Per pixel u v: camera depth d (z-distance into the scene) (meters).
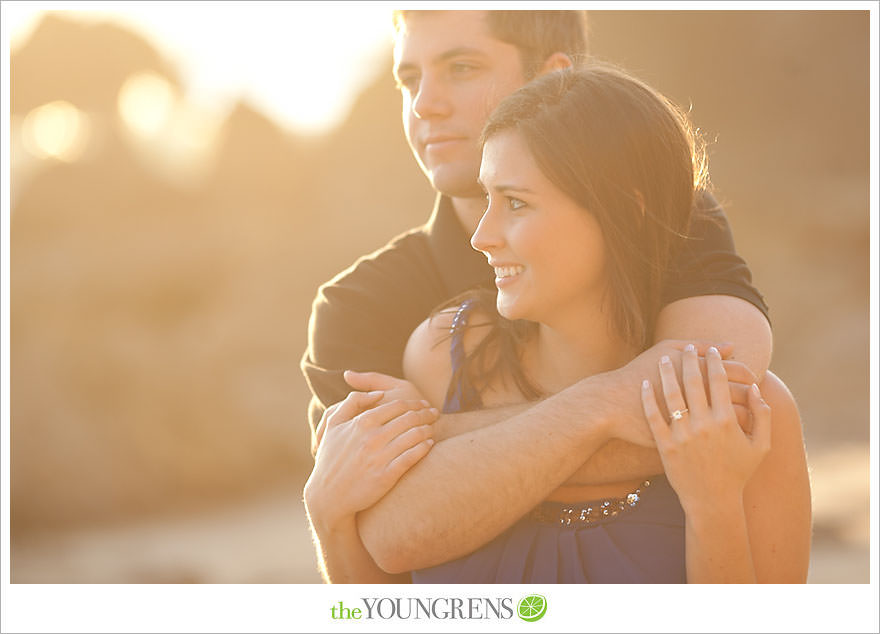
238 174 45.28
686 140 3.71
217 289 41.19
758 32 44.19
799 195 42.31
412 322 4.71
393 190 44.19
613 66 4.23
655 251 3.64
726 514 3.46
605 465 3.67
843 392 35.97
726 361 3.62
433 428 3.83
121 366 36.62
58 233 41.97
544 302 3.58
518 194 3.49
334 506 3.80
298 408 38.03
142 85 48.88
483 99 4.68
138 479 35.16
